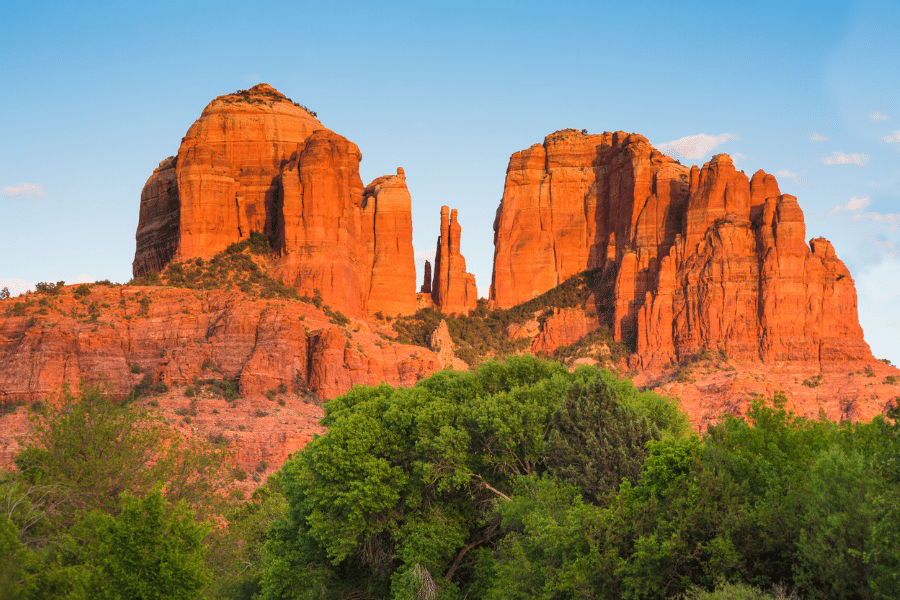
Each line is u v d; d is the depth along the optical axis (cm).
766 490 4169
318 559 5697
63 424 5131
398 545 5419
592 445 5041
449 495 5672
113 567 3862
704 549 3869
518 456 5512
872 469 3978
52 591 3819
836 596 3581
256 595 5653
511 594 4359
